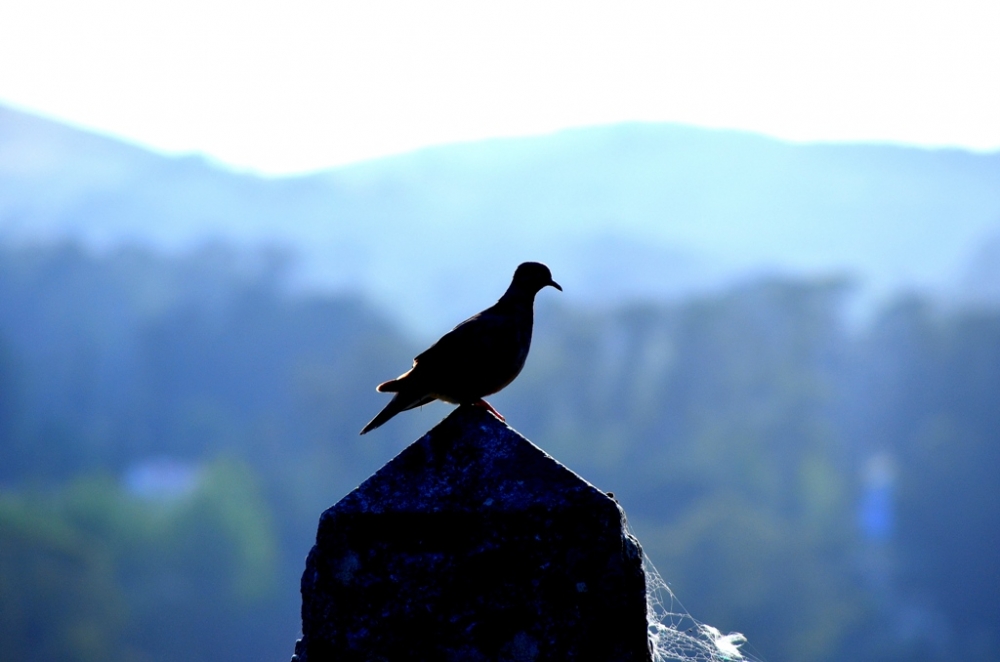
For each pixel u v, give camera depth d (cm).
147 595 6125
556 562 410
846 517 6347
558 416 7600
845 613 5156
